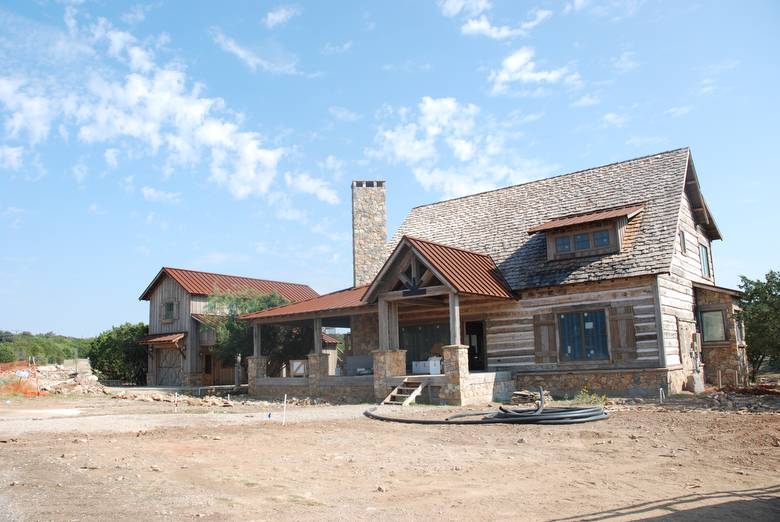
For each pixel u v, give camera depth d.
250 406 22.33
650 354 20.19
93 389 31.14
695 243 26.05
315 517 6.41
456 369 19.98
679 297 22.53
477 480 8.34
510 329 23.30
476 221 28.56
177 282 39.97
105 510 6.53
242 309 34.78
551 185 28.08
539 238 24.73
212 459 9.78
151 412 19.22
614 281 21.03
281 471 8.88
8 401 24.12
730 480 8.33
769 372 35.16
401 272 21.95
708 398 18.19
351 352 28.84
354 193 32.00
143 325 43.34
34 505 6.73
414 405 19.84
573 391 21.56
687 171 25.14
